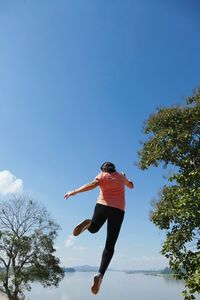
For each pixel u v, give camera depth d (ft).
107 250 16.10
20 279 128.98
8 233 133.39
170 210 53.78
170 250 52.37
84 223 16.42
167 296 415.03
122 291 547.90
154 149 60.85
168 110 60.80
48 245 135.03
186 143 58.08
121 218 16.56
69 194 16.84
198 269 47.09
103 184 16.92
